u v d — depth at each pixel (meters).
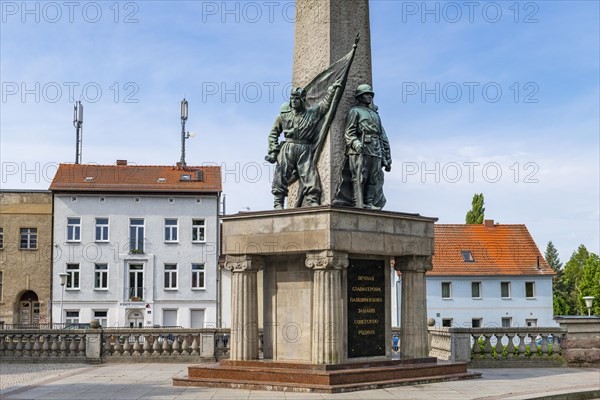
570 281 115.62
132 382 16.42
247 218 15.41
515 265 58.12
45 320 54.56
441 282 56.91
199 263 56.03
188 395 13.65
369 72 16.83
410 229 15.95
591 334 21.23
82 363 22.28
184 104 61.22
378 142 16.19
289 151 16.12
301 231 14.62
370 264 15.66
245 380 14.61
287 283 15.37
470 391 13.99
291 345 15.16
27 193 55.78
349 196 16.00
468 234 60.41
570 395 14.09
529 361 21.09
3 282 54.88
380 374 14.56
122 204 56.06
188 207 56.38
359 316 15.33
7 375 19.03
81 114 61.34
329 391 13.48
